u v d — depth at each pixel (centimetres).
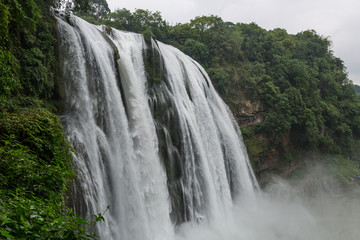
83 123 1886
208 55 4959
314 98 5528
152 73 2697
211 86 3962
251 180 3916
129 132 2250
